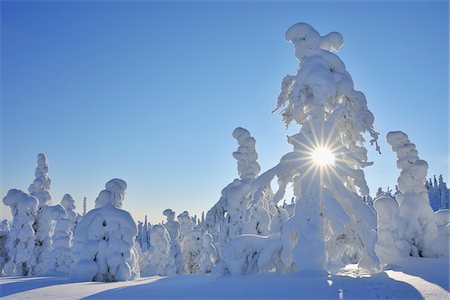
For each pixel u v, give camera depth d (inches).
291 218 653.3
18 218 1209.4
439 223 861.2
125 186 862.5
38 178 1301.7
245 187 1036.5
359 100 674.8
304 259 607.2
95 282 686.5
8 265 1187.3
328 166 663.1
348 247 677.3
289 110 705.6
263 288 488.7
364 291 456.1
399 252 754.8
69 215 1425.9
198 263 1389.0
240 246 658.8
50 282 673.0
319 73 659.4
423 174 814.5
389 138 851.4
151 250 1263.5
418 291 451.5
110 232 784.3
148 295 489.7
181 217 1526.8
